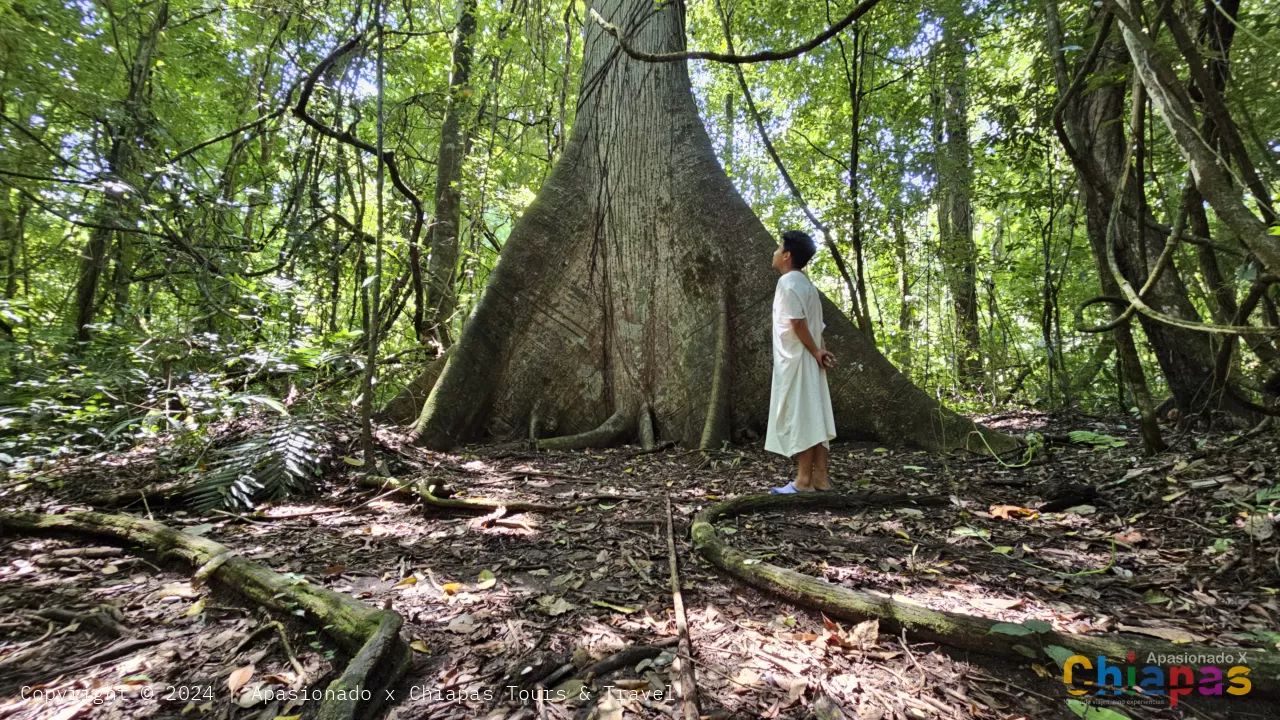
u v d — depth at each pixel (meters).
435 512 3.24
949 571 2.42
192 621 1.95
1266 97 2.91
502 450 5.16
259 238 7.79
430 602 2.10
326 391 5.81
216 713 1.46
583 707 1.49
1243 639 1.77
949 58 6.80
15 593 2.11
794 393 3.58
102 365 5.29
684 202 6.02
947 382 9.62
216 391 4.62
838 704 1.50
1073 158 3.53
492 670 1.65
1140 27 1.92
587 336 5.99
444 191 8.83
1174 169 4.54
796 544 2.76
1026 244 8.39
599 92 5.86
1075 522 3.03
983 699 1.54
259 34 7.27
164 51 7.72
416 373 6.77
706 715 1.45
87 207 5.68
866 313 7.61
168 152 6.96
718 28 9.15
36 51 5.90
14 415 4.29
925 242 8.86
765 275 5.80
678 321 5.85
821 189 9.05
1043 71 5.39
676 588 2.15
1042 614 2.02
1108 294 4.14
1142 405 4.00
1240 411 4.35
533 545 2.73
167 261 6.18
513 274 5.96
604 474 4.43
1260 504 2.81
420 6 8.48
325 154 7.49
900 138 8.08
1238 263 3.69
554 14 8.63
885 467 4.49
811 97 9.85
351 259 8.03
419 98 8.70
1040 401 8.56
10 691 1.54
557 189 6.31
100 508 3.12
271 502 3.42
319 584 2.22
